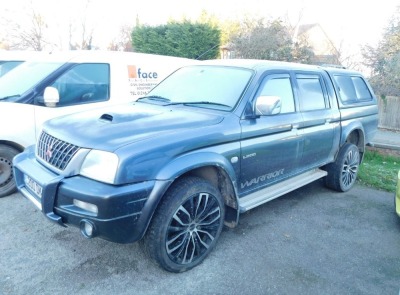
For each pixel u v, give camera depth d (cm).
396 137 1009
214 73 407
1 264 305
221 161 314
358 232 400
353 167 543
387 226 419
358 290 294
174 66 653
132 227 264
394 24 1473
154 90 441
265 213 443
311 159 453
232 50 1566
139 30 1706
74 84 512
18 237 351
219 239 367
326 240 377
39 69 518
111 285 284
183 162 284
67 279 289
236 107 348
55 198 270
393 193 540
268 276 307
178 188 290
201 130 309
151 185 267
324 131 461
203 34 1531
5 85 506
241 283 296
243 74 384
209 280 298
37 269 301
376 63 1404
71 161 274
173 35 1573
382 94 1271
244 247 353
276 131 380
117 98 554
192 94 390
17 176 337
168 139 284
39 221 387
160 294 277
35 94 475
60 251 329
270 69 396
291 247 358
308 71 461
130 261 319
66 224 278
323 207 470
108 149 262
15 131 449
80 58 527
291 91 418
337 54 2084
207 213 315
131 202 259
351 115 525
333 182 522
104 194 249
